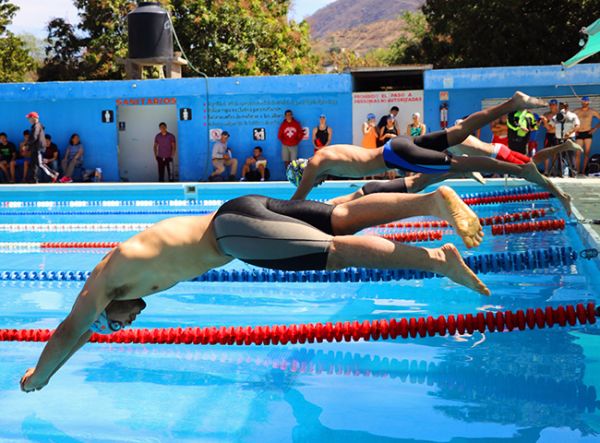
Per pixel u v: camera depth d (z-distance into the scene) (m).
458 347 4.86
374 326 4.88
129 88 19.94
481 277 6.77
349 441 3.45
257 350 5.01
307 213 3.44
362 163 4.96
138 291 3.51
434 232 8.85
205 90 19.67
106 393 4.27
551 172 16.30
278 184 16.27
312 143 19.58
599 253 6.33
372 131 18.27
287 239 3.25
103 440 3.60
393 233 9.30
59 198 16.30
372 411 3.82
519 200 10.90
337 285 6.85
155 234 3.44
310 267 3.30
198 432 3.65
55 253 9.26
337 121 19.39
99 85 20.03
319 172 5.07
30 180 19.80
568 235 8.35
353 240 3.24
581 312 4.59
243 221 3.31
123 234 10.82
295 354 4.87
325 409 3.88
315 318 5.69
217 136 19.92
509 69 18.30
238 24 30.28
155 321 5.73
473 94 18.77
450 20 29.14
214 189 16.47
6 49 36.84
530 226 8.64
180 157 20.19
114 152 20.58
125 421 3.83
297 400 4.04
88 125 20.50
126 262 3.41
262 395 4.14
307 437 3.52
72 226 11.65
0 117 20.66
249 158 19.31
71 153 20.23
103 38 30.02
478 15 27.94
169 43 21.20
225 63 30.00
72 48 32.00
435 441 3.38
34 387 3.77
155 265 3.42
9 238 10.55
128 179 20.97
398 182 5.41
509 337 5.02
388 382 4.25
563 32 27.81
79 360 4.90
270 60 31.34
